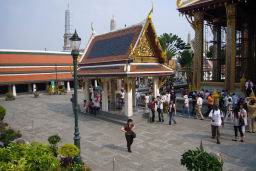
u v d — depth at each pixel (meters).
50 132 18.69
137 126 19.05
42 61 55.16
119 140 15.81
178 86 44.78
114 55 21.50
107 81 22.89
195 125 18.98
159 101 20.42
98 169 11.37
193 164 7.52
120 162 12.12
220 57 35.50
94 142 15.56
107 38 24.73
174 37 51.00
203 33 31.36
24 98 44.62
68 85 57.84
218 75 35.38
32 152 8.65
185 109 23.73
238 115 14.38
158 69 21.36
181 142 14.88
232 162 11.60
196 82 31.50
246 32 35.59
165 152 13.30
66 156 10.05
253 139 15.03
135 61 19.97
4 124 19.00
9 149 8.84
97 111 23.95
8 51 50.66
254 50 34.09
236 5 27.56
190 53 51.19
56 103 36.94
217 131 14.38
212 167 7.40
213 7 29.14
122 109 23.92
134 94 23.58
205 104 23.33
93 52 25.36
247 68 34.19
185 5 31.14
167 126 18.91
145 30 20.39
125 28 22.89
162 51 21.61
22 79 49.94
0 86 49.06
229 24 27.27
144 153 13.27
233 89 27.05
